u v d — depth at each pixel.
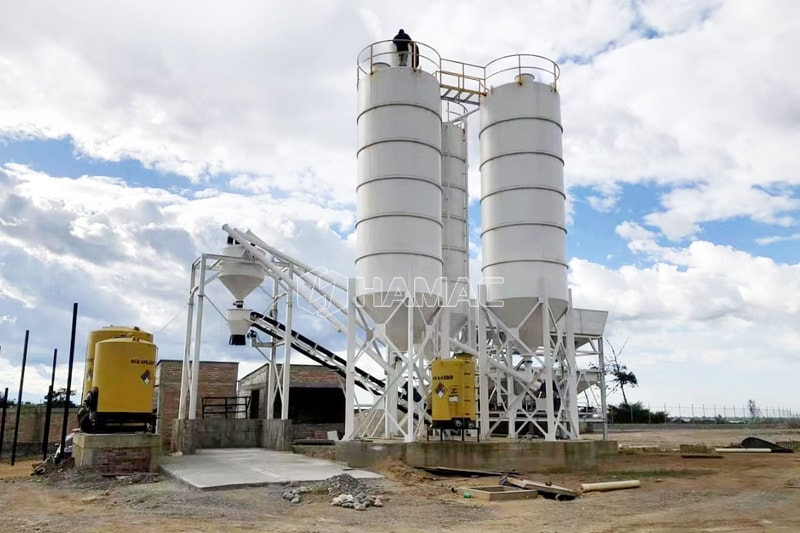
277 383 36.50
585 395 46.22
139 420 21.72
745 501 17.22
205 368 40.81
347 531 12.85
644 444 40.31
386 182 25.28
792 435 55.19
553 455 24.33
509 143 27.73
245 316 34.84
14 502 16.78
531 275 26.62
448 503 16.38
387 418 25.09
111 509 15.39
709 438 49.19
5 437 36.34
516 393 29.69
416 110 25.89
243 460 25.36
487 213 28.06
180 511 14.81
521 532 13.00
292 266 34.53
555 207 27.55
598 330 36.03
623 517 14.73
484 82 29.36
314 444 33.22
